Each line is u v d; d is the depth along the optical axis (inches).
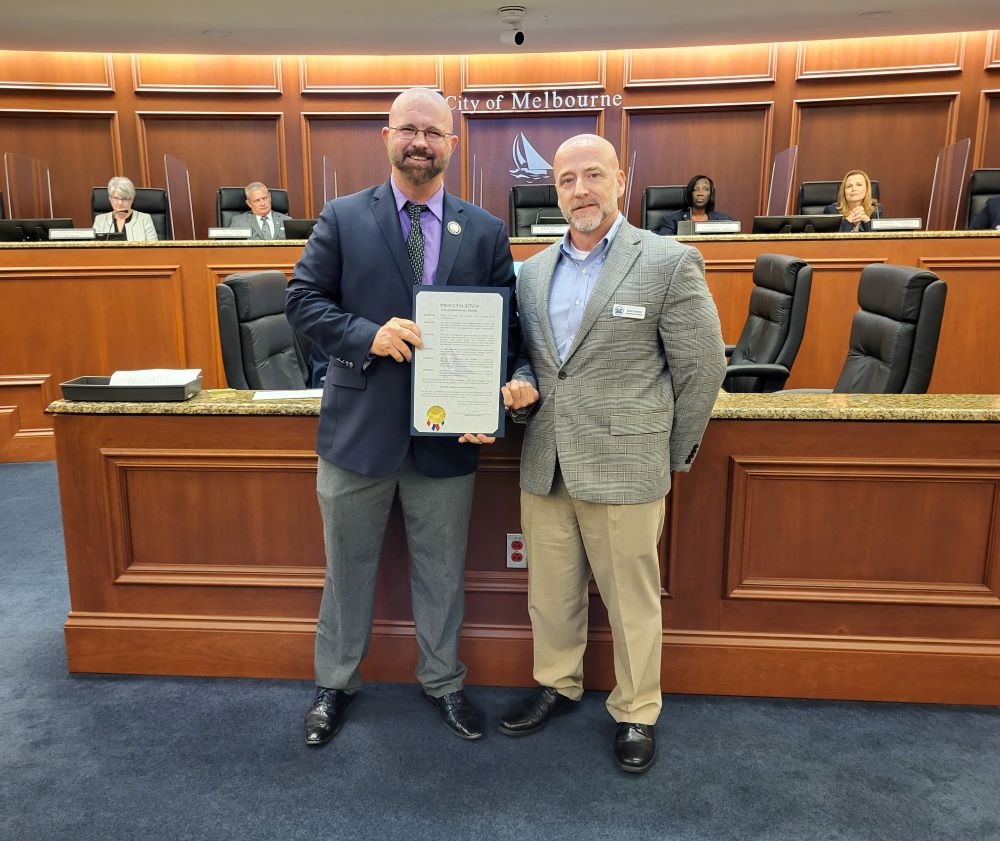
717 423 76.6
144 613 85.0
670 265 64.1
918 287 95.0
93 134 289.4
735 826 62.5
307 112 293.6
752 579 79.6
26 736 74.3
